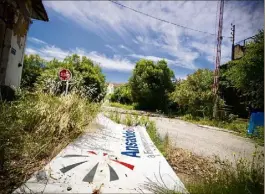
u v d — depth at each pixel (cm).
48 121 384
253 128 1001
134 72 2677
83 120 477
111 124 649
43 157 311
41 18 896
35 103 421
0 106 348
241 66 1158
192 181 307
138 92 2578
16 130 297
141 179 289
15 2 650
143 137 547
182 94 1803
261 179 288
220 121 1427
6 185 228
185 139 677
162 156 399
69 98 517
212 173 334
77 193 234
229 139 828
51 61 1819
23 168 263
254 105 1216
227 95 1902
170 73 2734
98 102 671
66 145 367
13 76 720
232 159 484
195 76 1964
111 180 275
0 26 633
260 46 1067
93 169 296
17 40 722
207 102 1648
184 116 1669
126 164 334
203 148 576
